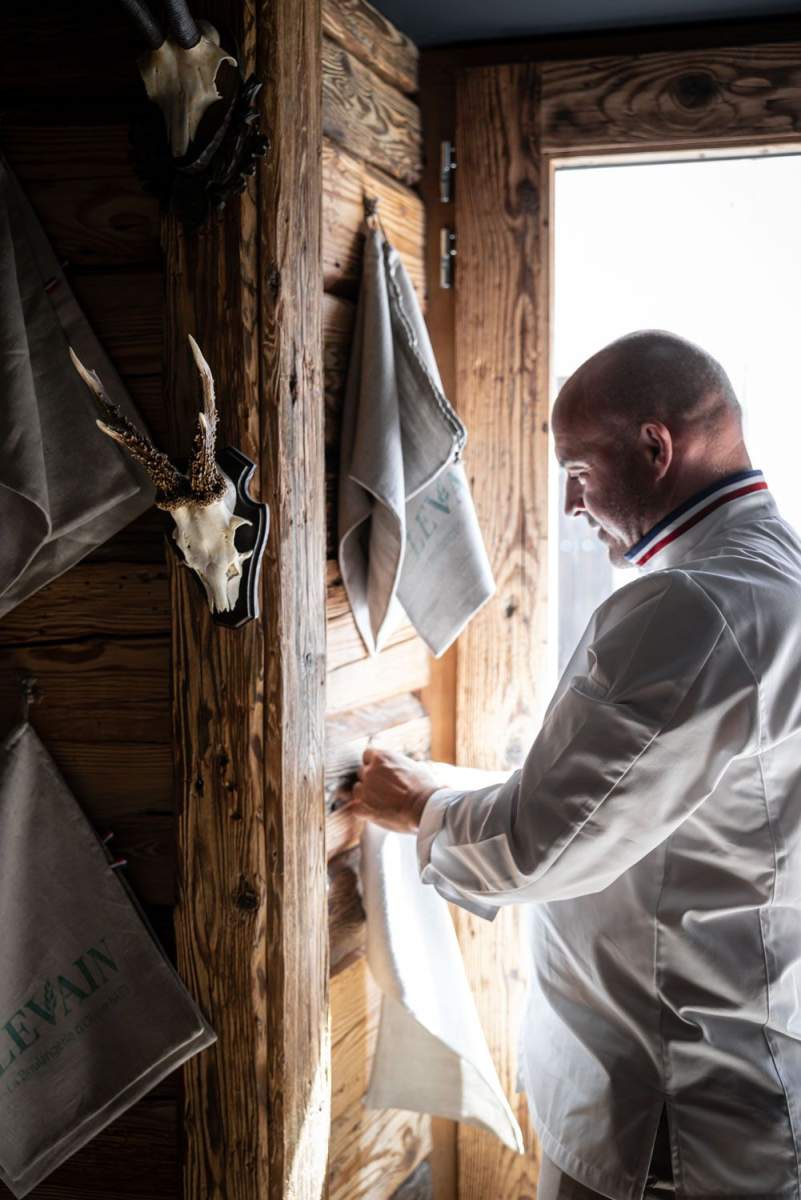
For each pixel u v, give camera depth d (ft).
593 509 5.07
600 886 4.52
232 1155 4.85
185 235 4.59
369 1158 6.01
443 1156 6.82
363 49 5.83
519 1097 6.64
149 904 4.95
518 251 6.53
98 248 4.74
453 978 5.87
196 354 3.99
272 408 4.66
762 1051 4.63
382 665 6.12
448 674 6.81
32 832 4.78
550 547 6.75
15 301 4.53
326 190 5.34
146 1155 5.03
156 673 4.85
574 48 6.60
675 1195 4.59
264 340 4.63
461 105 6.57
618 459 4.88
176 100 4.38
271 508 4.68
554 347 6.66
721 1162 4.52
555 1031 5.10
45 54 4.75
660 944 4.66
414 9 6.28
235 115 4.42
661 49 6.49
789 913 4.72
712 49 6.30
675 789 4.32
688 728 4.25
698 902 4.62
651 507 4.92
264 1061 4.83
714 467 4.89
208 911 4.80
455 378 6.70
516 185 6.51
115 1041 4.75
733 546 4.69
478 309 6.61
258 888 4.76
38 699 4.92
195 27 4.25
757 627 4.36
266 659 4.71
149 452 4.09
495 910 4.95
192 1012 4.75
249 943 4.75
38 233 4.73
